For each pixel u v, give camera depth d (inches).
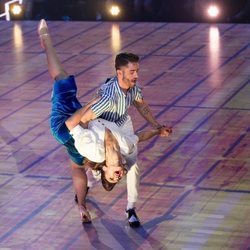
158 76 642.8
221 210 417.1
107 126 383.2
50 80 649.6
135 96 391.9
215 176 458.3
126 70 378.0
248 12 854.5
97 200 431.8
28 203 431.8
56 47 738.2
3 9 957.2
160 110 569.9
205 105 577.3
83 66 677.3
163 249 379.6
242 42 727.7
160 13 881.5
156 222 406.0
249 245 381.1
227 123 541.0
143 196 434.9
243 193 436.1
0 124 553.3
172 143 507.8
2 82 648.4
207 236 390.6
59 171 471.2
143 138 395.5
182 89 611.2
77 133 382.0
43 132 534.3
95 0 923.4
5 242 391.2
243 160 479.2
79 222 409.1
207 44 725.9
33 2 932.0
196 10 867.4
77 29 798.5
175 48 717.9
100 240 390.0
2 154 498.6
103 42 748.0
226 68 657.0
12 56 721.0
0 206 429.4
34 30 809.5
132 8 888.9
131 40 749.9
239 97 591.2
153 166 474.0
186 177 458.3
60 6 933.8
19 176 466.3
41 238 394.3
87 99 595.8
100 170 390.3
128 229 400.2
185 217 410.3
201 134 522.9
